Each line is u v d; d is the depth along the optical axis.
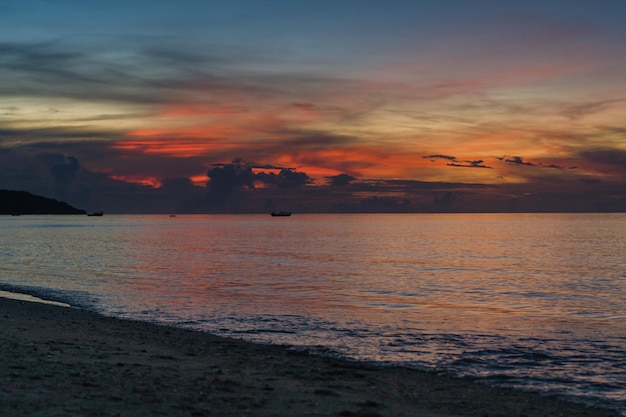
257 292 37.84
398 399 13.43
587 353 20.02
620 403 14.10
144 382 12.99
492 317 28.48
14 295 34.88
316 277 47.88
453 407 12.98
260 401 11.98
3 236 127.19
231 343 20.64
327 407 11.86
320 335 23.09
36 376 12.67
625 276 49.81
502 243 102.69
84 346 17.97
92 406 10.48
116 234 142.12
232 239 118.19
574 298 36.31
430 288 41.09
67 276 46.97
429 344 21.44
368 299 35.06
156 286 40.72
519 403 13.73
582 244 98.62
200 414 10.52
